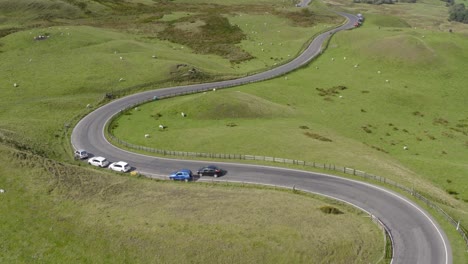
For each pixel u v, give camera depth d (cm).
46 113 9462
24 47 13725
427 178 7212
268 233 4775
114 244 4641
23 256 4412
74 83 11175
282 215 5181
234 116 9425
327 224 4991
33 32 14638
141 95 10838
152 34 16950
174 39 16488
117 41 14462
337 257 4425
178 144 7862
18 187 5431
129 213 5203
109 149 7775
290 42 16138
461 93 11838
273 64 13925
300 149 7431
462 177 7300
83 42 14275
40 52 13388
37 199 5288
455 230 4972
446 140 9269
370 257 4434
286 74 12900
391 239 4769
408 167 7581
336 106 10675
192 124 9038
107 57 12838
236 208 5372
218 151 7456
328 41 15925
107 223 4959
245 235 4741
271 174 6562
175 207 5394
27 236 4666
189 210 5312
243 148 7512
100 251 4556
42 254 4462
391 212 5391
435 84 12338
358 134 9244
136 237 4731
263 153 7288
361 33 16100
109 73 11869
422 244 4684
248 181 6344
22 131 8031
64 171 6016
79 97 10506
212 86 11575
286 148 7462
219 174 6531
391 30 16250
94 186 5838
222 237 4712
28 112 9369
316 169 6681
